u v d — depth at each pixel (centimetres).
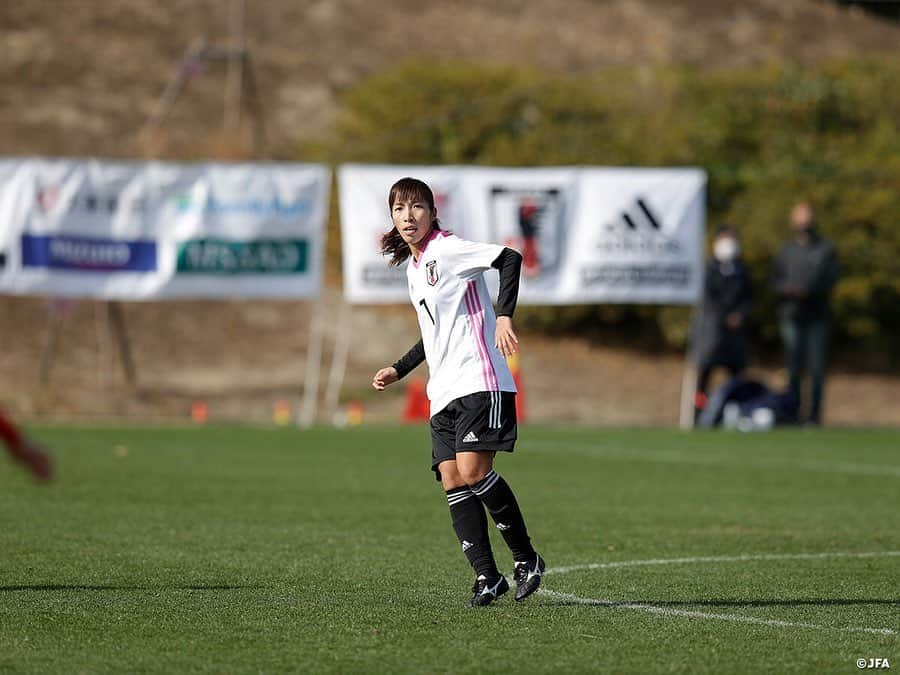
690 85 9300
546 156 8681
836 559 3120
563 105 9000
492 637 2170
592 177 6806
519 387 7400
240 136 10594
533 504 4131
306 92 11531
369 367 8300
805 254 6931
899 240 8756
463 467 2405
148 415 7338
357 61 12306
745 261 8550
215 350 8381
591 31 13400
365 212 6612
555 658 2022
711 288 7012
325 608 2414
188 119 10912
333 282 9225
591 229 6819
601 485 4650
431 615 2358
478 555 2448
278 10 13088
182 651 2045
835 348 9044
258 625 2247
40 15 12350
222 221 6562
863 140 9244
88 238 6456
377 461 5306
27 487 4303
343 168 6588
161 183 6512
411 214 2430
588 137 8838
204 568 2875
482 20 13488
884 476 5016
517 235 6725
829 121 9362
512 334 2316
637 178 6844
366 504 4059
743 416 7038
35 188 6388
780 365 8856
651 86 9325
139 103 11106
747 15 14262
